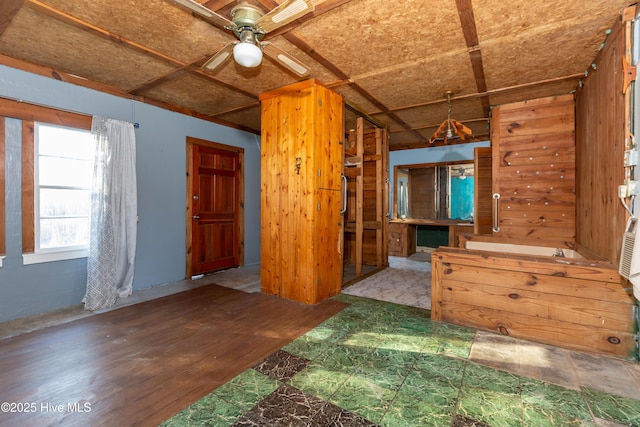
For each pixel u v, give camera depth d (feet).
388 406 5.34
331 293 11.71
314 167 10.74
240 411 5.24
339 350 7.39
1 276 9.14
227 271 16.12
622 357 6.89
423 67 9.70
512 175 11.89
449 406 5.33
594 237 8.77
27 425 4.90
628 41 6.55
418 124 16.55
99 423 4.96
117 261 11.39
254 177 18.08
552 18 7.11
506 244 11.59
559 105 11.14
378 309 10.24
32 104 9.61
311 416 5.10
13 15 7.11
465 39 8.07
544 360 6.87
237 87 11.53
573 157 10.92
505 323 8.17
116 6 6.81
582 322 7.27
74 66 9.89
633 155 6.25
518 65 9.48
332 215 11.73
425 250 22.70
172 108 13.65
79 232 11.03
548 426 4.85
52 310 10.15
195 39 8.23
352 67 9.75
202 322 9.20
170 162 13.71
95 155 10.62
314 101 10.68
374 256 17.60
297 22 7.29
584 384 5.95
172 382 6.11
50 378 6.23
